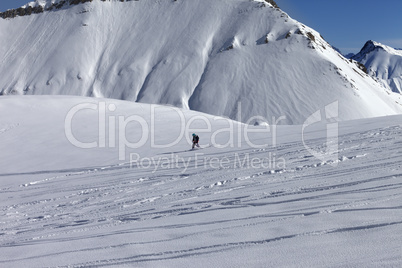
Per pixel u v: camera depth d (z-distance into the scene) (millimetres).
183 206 7023
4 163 22688
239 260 3279
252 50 138375
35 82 155250
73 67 157750
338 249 3180
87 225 6645
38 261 4168
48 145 26859
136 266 3471
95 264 3713
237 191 7812
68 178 16109
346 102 106438
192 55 146875
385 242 3174
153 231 4961
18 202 12070
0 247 5637
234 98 115000
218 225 4781
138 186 11539
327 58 126750
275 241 3676
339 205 4793
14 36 190500
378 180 6242
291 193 6418
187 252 3736
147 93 133375
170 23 171125
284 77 119062
